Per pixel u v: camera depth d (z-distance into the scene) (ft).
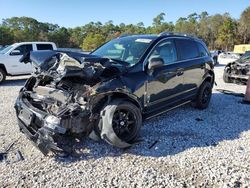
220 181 10.79
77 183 10.50
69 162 12.07
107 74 13.02
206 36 305.53
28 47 39.68
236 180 10.84
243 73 34.73
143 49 15.43
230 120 18.69
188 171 11.51
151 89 14.83
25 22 303.27
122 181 10.68
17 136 14.79
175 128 16.60
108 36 289.33
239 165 12.05
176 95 17.40
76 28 332.19
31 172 11.18
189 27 320.29
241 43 278.05
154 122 17.61
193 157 12.75
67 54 12.58
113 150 13.26
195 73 19.30
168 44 17.17
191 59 19.07
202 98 20.90
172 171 11.50
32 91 14.03
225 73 36.78
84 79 12.48
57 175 11.01
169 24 351.87
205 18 324.19
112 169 11.57
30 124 12.45
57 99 12.32
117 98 13.08
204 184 10.59
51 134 11.41
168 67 16.31
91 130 12.60
